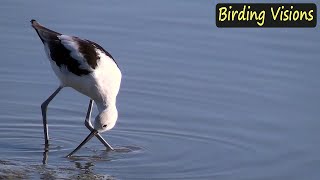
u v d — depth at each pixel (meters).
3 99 13.40
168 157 11.21
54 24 16.36
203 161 11.06
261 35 16.31
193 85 14.13
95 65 11.57
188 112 13.03
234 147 11.63
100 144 11.75
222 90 13.92
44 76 14.48
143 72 14.63
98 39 15.83
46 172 10.34
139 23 16.59
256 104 13.30
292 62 15.05
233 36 16.19
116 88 11.80
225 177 10.48
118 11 17.12
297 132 12.14
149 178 10.33
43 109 11.87
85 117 12.96
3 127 12.26
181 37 16.06
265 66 14.91
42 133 12.18
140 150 11.48
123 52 15.36
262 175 10.57
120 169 10.68
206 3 17.47
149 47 15.64
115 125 12.46
